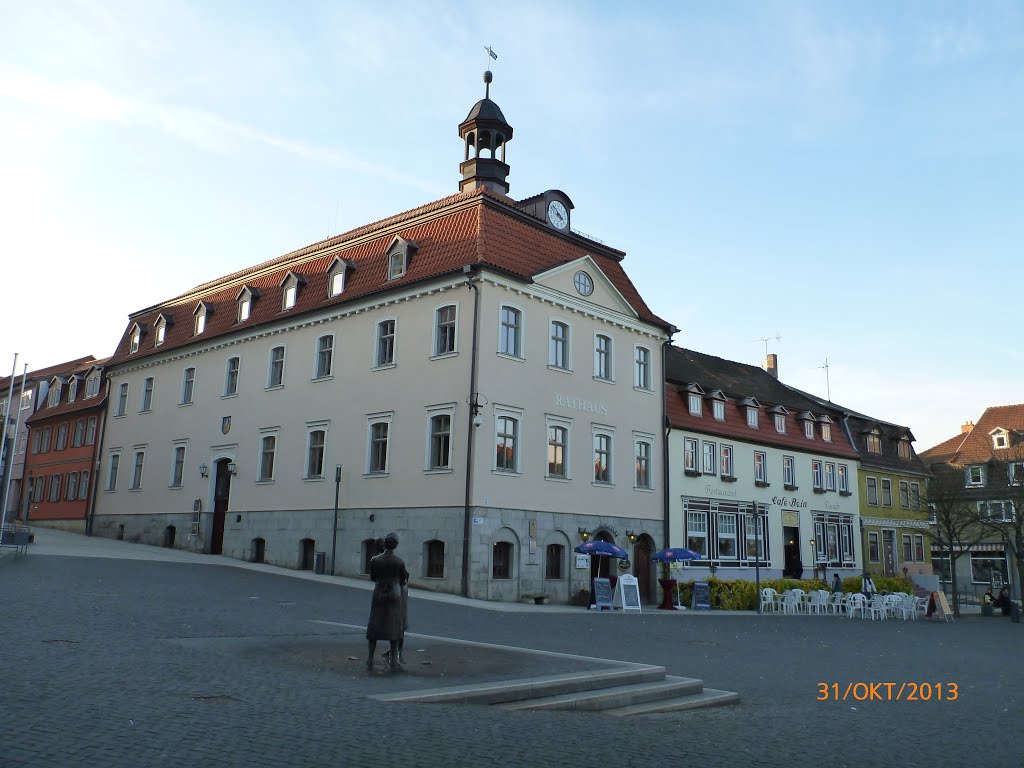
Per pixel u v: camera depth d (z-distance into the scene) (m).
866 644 23.20
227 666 11.16
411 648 14.00
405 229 34.88
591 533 33.59
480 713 9.84
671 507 38.44
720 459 42.19
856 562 51.00
